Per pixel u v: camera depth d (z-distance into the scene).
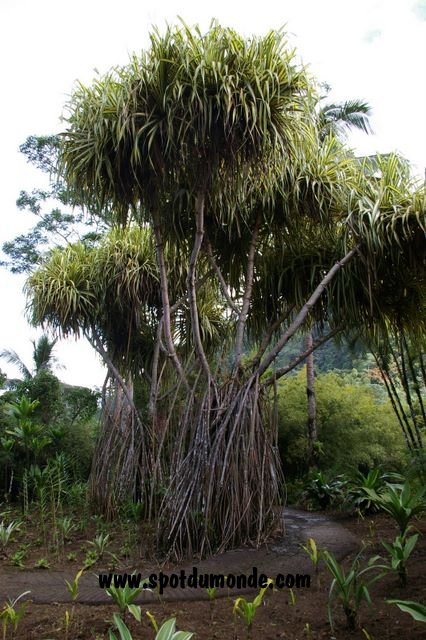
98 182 4.18
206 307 6.66
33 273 6.53
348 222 4.42
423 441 6.58
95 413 10.05
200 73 3.70
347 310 4.67
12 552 4.03
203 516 3.75
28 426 6.27
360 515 4.87
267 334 4.89
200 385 5.43
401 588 2.75
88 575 3.32
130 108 3.90
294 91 4.03
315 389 9.12
